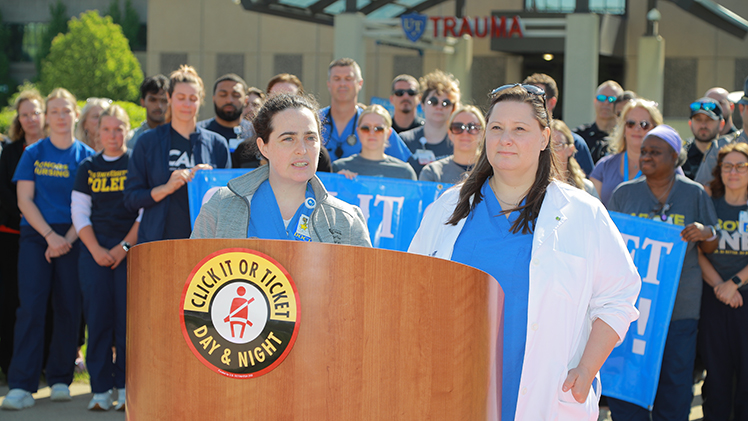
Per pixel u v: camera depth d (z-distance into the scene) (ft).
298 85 19.11
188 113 14.88
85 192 16.28
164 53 82.38
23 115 18.24
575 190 7.46
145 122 20.59
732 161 14.57
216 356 4.75
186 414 4.81
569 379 6.84
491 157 7.34
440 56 73.51
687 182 14.16
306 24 79.05
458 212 7.76
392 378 4.76
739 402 14.97
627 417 13.52
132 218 16.24
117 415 15.60
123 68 108.88
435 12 71.67
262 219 7.48
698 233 13.08
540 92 7.38
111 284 16.05
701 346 15.21
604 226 7.26
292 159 7.20
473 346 5.12
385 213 13.70
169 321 4.86
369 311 4.72
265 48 80.18
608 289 7.25
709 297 14.99
